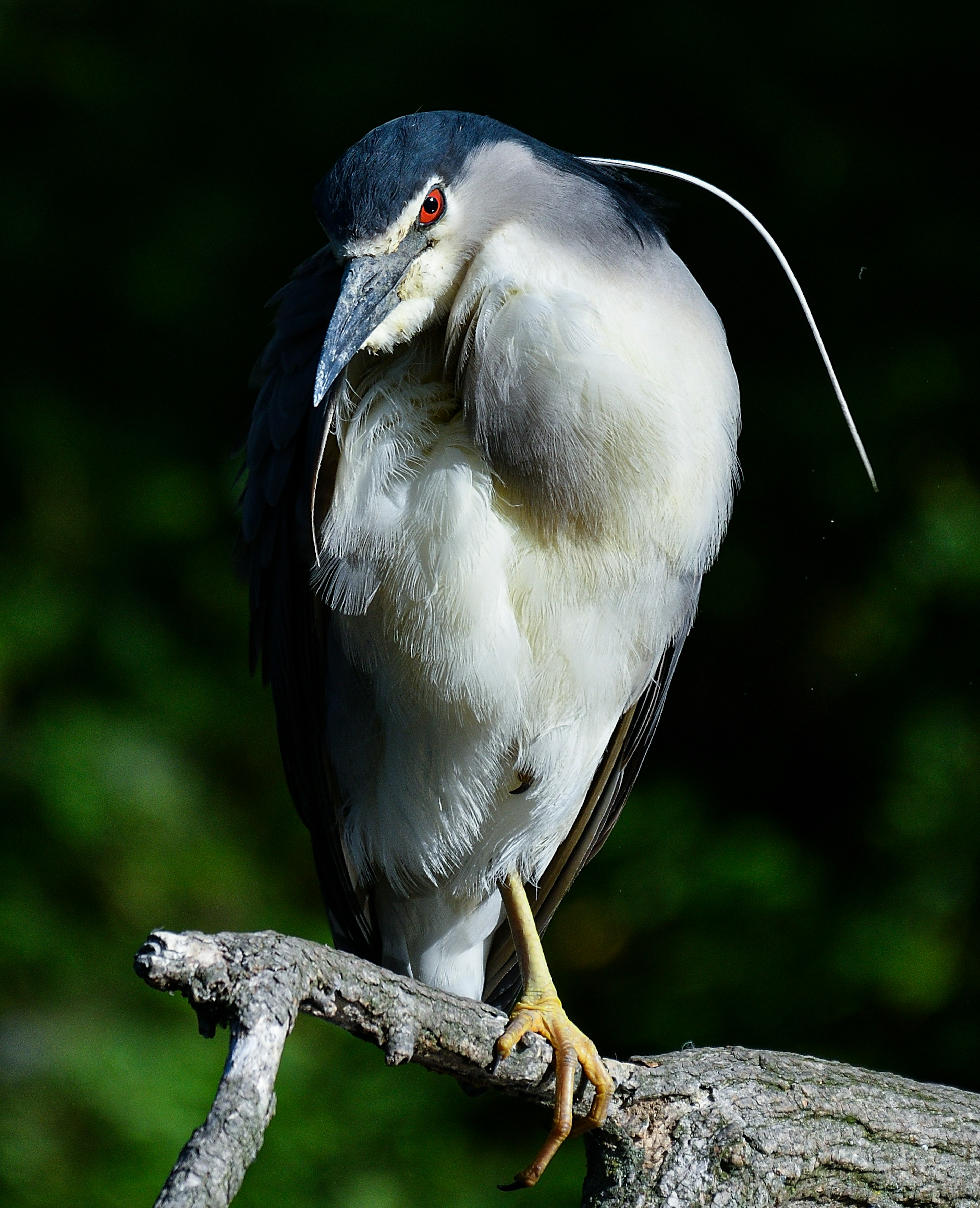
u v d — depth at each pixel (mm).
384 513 5480
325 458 5668
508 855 6215
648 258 5699
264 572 6379
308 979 3977
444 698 5766
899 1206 5008
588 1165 5047
